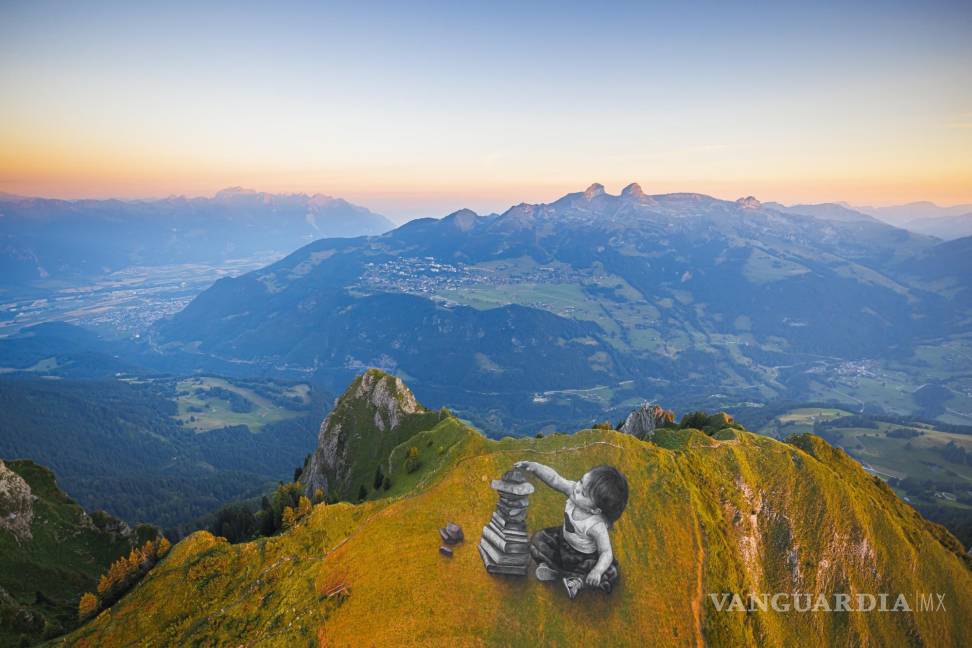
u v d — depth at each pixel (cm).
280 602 6366
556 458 7462
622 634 5506
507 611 5522
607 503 5694
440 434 11350
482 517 6656
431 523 6669
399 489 9838
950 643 8400
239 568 7356
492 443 7988
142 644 6794
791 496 8456
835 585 8138
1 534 10538
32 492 12194
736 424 11175
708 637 5784
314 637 5688
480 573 5847
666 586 6050
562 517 6288
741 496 8044
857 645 7800
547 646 5316
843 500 8700
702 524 6912
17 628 8369
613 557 6156
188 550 7962
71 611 9494
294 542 7256
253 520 12669
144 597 7400
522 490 5806
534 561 5831
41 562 10638
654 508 6900
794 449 9094
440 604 5619
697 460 8175
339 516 7369
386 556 6297
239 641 6128
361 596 5900
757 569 7700
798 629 7531
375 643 5400
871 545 8544
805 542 8169
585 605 5647
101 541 11919
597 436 7838
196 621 6794
